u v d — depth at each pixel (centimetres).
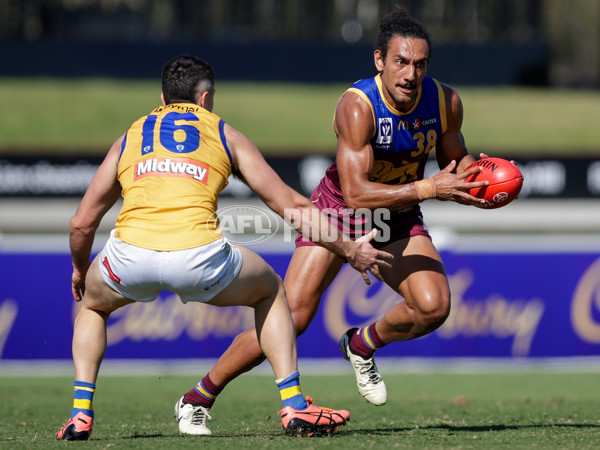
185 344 4075
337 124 1661
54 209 5662
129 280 1352
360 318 4144
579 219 5756
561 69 16050
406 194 1584
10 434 1617
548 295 4266
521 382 3591
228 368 1595
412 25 1595
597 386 3431
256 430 1656
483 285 4253
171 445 1308
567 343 4262
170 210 1337
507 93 9431
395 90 1605
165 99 1470
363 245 1415
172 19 9656
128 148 1399
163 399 2830
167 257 1320
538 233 5888
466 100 8925
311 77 9406
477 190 1611
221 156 1385
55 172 5669
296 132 7706
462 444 1313
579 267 4278
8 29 9450
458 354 4238
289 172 5425
